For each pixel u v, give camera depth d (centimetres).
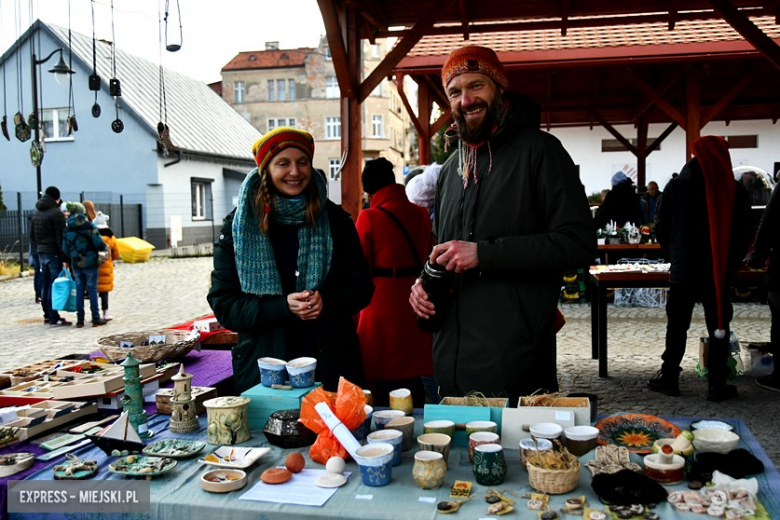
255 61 4581
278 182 242
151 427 219
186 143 2406
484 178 218
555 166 210
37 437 218
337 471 171
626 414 202
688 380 536
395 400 216
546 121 1608
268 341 249
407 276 356
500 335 210
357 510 151
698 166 455
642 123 1460
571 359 622
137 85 2534
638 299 934
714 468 166
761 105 1424
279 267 252
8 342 752
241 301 245
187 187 2442
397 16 709
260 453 183
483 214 217
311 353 253
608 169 1769
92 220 907
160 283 1366
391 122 4547
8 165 2377
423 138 1116
